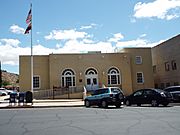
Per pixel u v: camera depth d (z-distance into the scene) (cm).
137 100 2425
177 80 4084
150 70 4344
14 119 1514
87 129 1097
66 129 1112
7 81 10119
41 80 4028
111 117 1500
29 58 4022
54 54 4022
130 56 4319
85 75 4081
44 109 2275
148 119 1363
